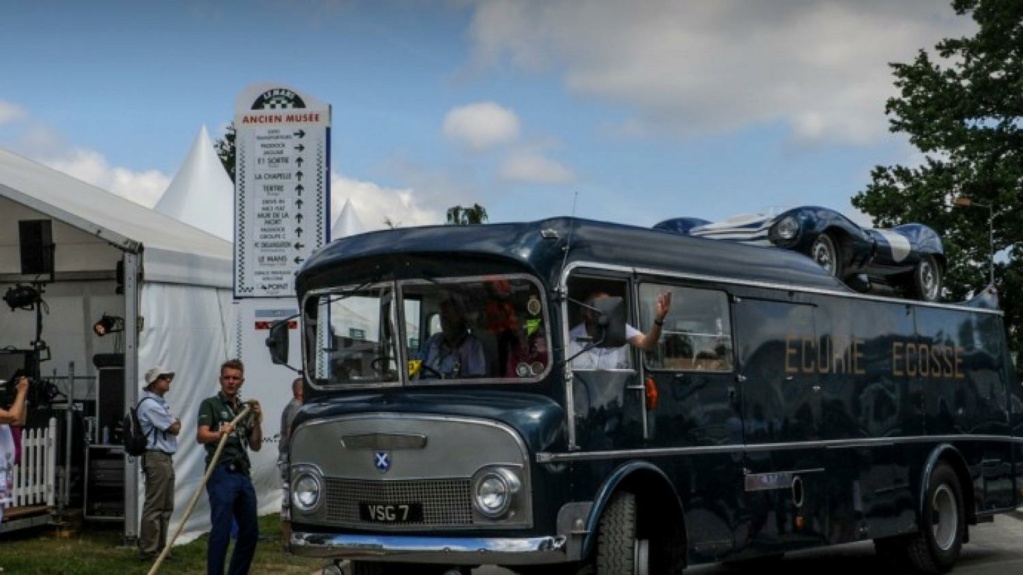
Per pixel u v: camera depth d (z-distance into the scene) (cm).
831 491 1232
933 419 1426
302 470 983
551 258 945
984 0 4744
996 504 1534
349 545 941
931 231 1524
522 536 898
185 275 1595
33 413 1481
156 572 1184
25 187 1648
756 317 1153
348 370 1009
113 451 1516
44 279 1820
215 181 2756
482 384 956
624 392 983
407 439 927
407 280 986
